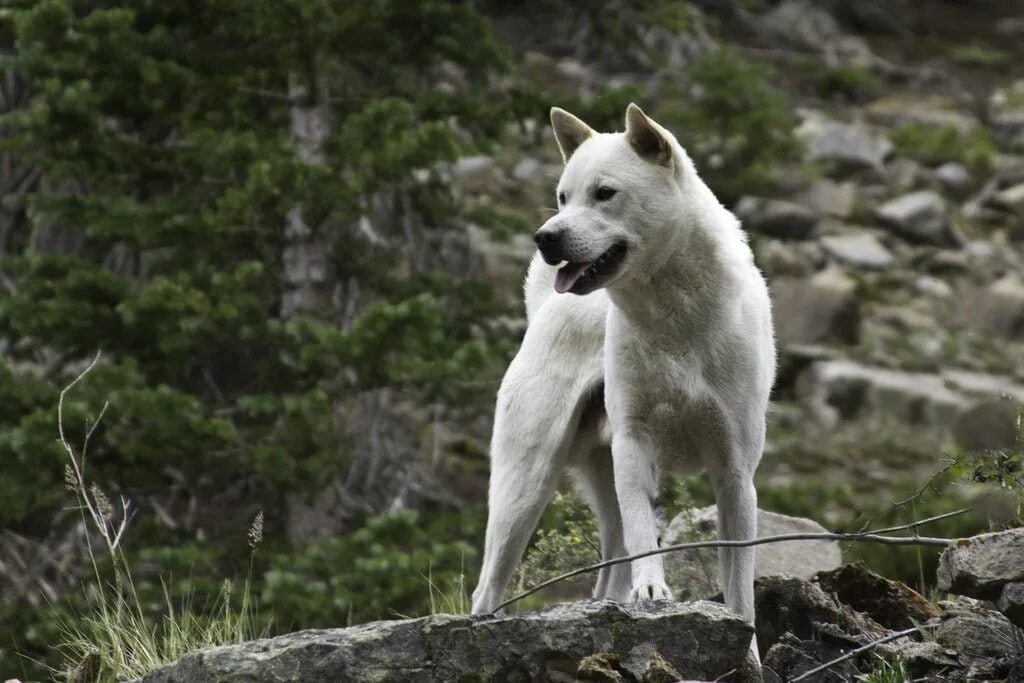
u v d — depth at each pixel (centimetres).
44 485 1969
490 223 2491
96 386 2033
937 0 6906
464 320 2397
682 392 1001
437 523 2080
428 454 2870
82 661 1082
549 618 884
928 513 2128
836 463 3531
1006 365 4041
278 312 2430
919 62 6138
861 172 5066
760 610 1043
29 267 2161
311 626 1783
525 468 1134
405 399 3048
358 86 2489
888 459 3547
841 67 5738
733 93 4444
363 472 2417
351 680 870
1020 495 968
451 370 2070
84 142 2194
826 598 1030
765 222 4553
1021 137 5516
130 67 2169
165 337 2045
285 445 2067
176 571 1945
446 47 2330
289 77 2334
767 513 1388
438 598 1681
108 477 2048
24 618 1894
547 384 1138
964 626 912
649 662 857
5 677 1727
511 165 4441
